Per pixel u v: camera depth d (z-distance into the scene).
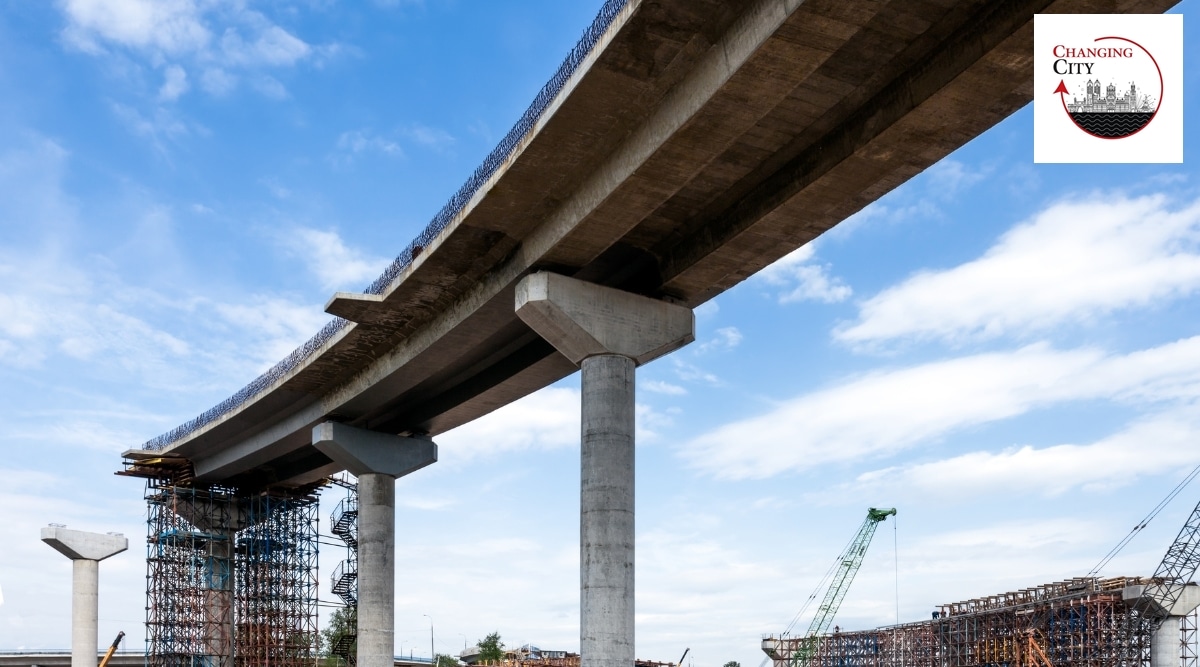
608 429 41.72
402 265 47.97
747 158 35.19
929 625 102.62
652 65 32.09
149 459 75.75
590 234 39.56
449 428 63.50
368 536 61.16
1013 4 27.56
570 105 34.03
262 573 77.38
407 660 127.31
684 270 41.69
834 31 27.88
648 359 43.88
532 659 120.44
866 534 122.31
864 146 32.50
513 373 52.19
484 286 46.09
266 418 66.38
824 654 120.56
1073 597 81.94
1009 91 29.47
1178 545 79.88
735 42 29.81
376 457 61.41
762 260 40.56
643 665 115.00
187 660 74.56
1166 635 77.69
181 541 76.25
